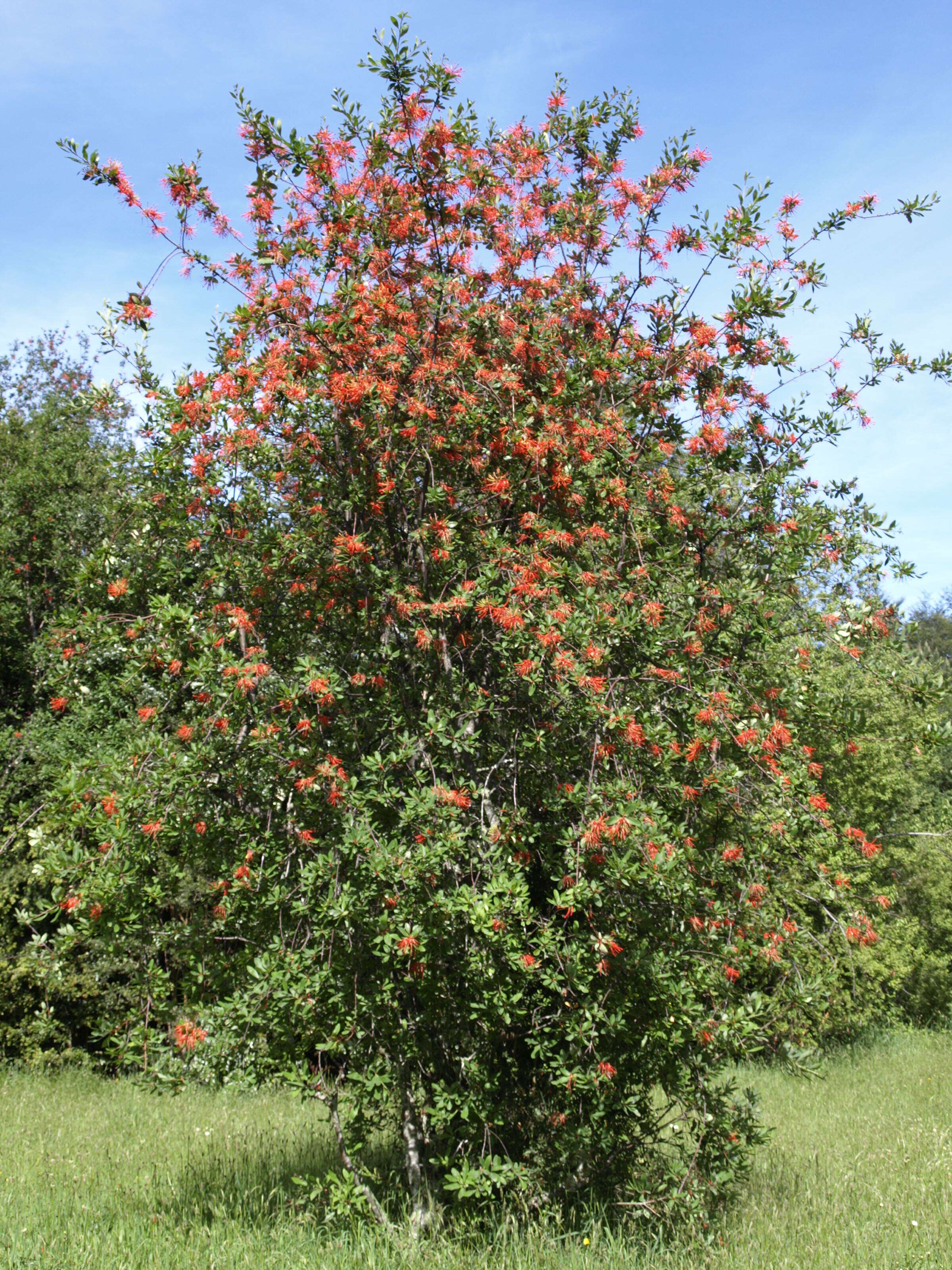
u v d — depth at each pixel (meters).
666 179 6.20
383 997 4.30
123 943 4.88
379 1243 4.39
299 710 4.87
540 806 5.07
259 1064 4.58
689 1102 4.77
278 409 5.31
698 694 4.80
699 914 5.00
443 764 4.83
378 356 5.15
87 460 16.12
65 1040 11.21
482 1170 4.32
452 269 5.98
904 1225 5.28
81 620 4.90
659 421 6.00
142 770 4.45
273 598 5.35
